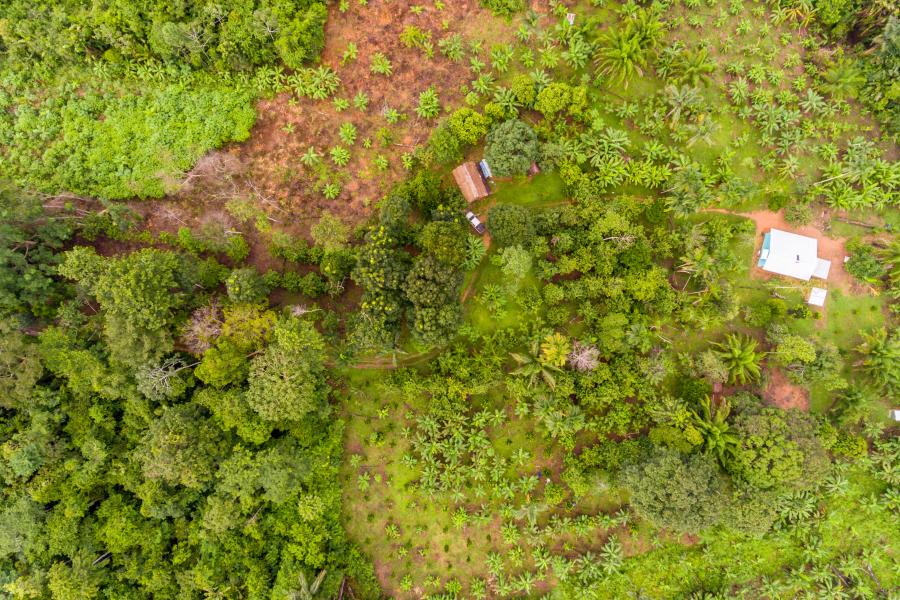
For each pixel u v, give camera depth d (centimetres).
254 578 3378
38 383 3284
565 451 3866
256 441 3272
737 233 3875
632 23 3688
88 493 3334
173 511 3306
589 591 3750
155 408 3338
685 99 3650
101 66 3744
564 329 3881
